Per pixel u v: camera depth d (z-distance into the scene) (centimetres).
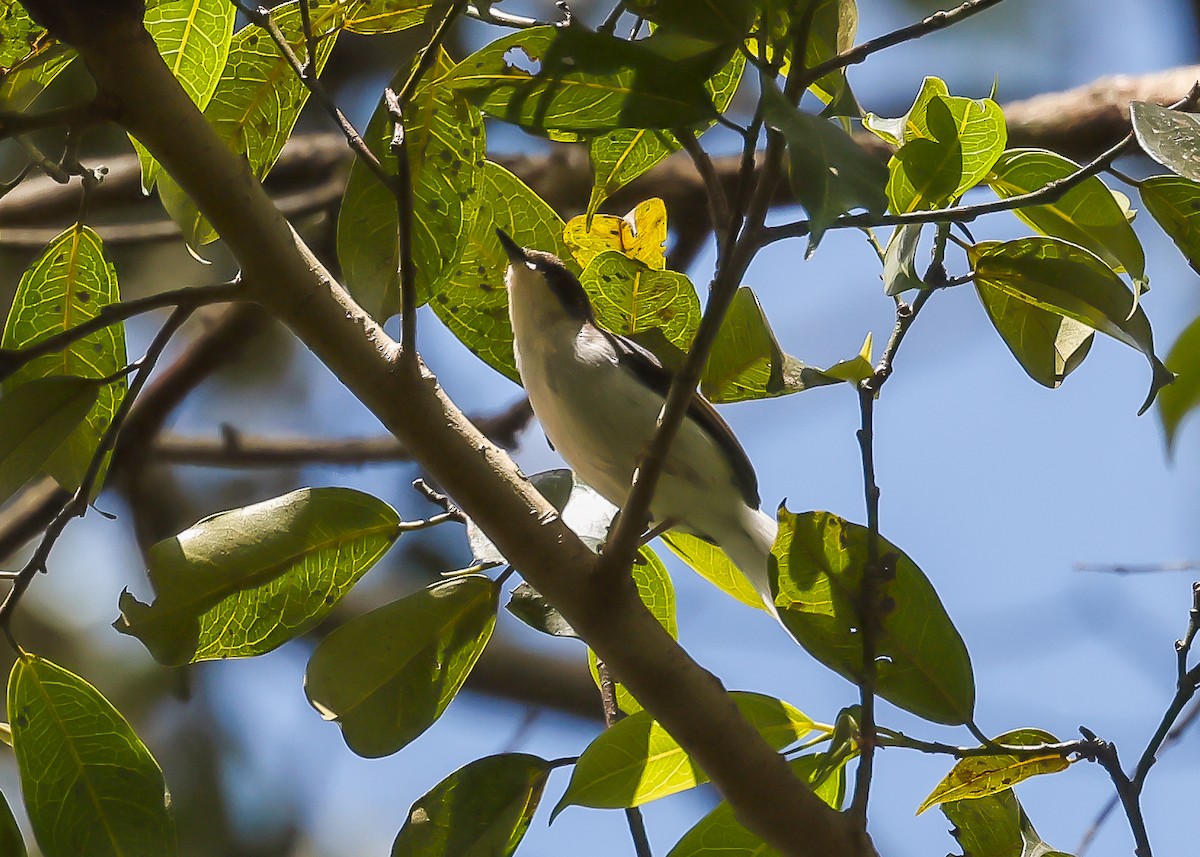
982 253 579
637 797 609
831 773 626
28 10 469
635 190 1096
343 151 1162
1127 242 607
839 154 404
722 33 473
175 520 1273
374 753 594
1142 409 548
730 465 817
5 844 563
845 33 579
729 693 621
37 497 1130
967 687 598
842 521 588
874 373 593
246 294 511
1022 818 642
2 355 478
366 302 596
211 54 583
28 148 532
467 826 597
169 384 1131
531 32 499
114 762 586
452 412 528
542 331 792
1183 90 907
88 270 598
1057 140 933
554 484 740
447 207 598
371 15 603
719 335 661
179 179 498
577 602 531
